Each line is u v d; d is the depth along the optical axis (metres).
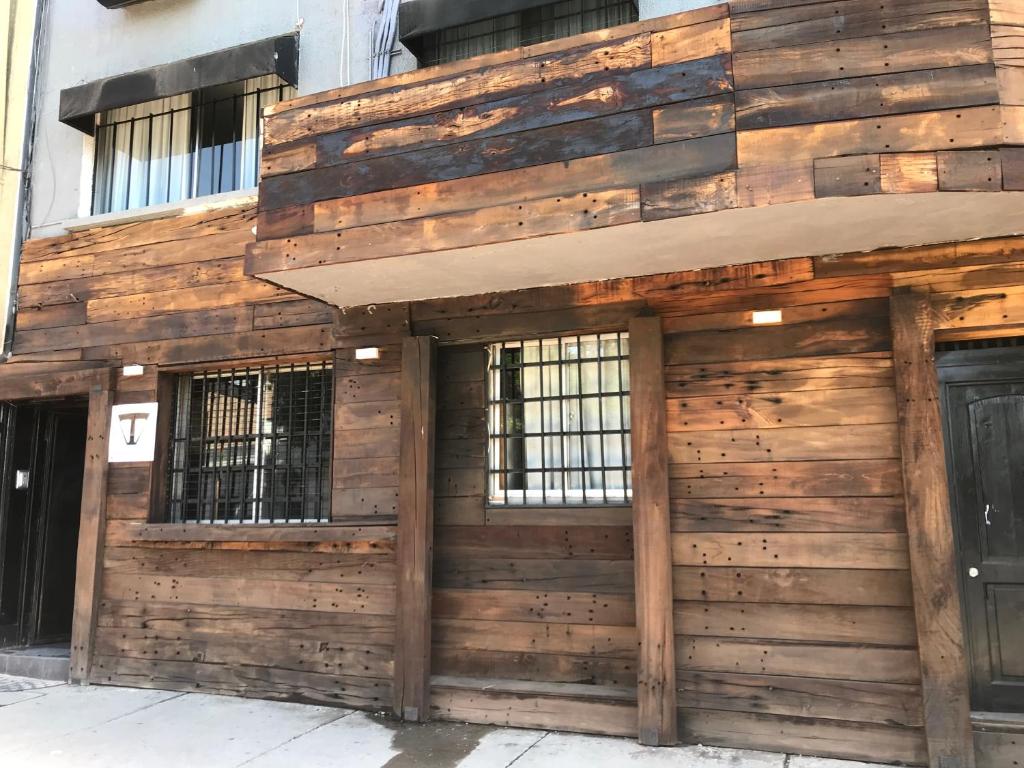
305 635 5.52
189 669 5.83
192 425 6.36
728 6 3.75
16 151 7.15
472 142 4.16
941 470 4.14
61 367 6.63
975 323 4.21
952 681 3.99
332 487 5.57
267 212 4.61
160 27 6.81
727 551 4.54
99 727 5.04
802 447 4.49
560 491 5.17
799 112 3.58
